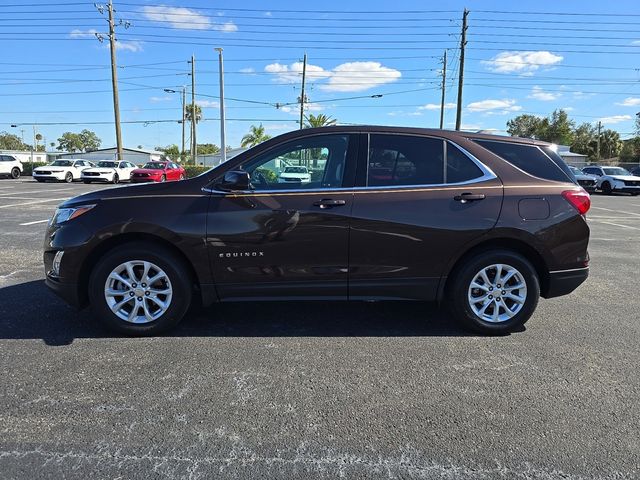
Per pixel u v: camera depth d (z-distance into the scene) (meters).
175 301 4.18
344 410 3.10
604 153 78.00
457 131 4.42
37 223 10.79
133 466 2.53
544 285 4.47
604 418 3.04
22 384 3.37
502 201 4.22
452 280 4.33
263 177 4.18
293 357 3.88
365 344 4.16
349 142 4.25
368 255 4.16
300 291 4.20
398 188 4.18
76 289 4.11
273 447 2.71
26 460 2.56
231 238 4.06
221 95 24.95
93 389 3.32
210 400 3.20
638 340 4.35
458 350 4.07
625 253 8.59
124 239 4.17
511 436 2.84
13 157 34.44
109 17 33.50
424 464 2.58
